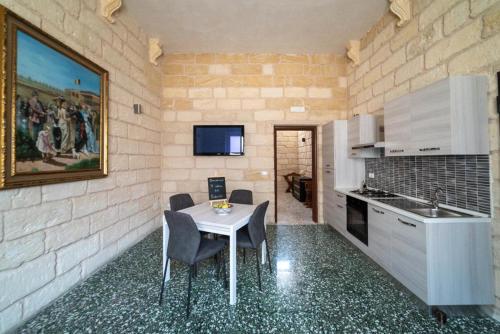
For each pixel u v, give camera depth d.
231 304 1.86
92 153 2.30
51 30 1.86
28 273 1.66
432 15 2.21
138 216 3.28
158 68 4.00
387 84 2.97
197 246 1.79
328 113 4.19
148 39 3.57
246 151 4.18
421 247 1.77
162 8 2.92
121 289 2.08
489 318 1.71
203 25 3.29
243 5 2.86
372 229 2.50
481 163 1.79
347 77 4.16
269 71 4.17
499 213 1.66
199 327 1.62
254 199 4.18
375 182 3.36
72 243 2.08
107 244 2.57
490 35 1.68
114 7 2.51
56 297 1.90
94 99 2.33
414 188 2.57
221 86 4.17
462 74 1.91
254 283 2.19
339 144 3.57
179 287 2.12
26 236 1.65
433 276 1.71
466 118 1.72
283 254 2.86
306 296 1.98
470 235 1.71
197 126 4.10
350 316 1.73
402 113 2.24
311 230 3.84
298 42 3.78
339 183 3.57
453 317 1.72
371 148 3.11
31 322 1.65
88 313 1.76
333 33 3.51
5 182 1.47
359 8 2.92
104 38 2.54
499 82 1.63
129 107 3.05
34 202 1.71
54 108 1.86
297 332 1.57
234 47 3.96
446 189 2.13
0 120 1.45
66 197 2.01
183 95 4.17
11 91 1.51
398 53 2.75
